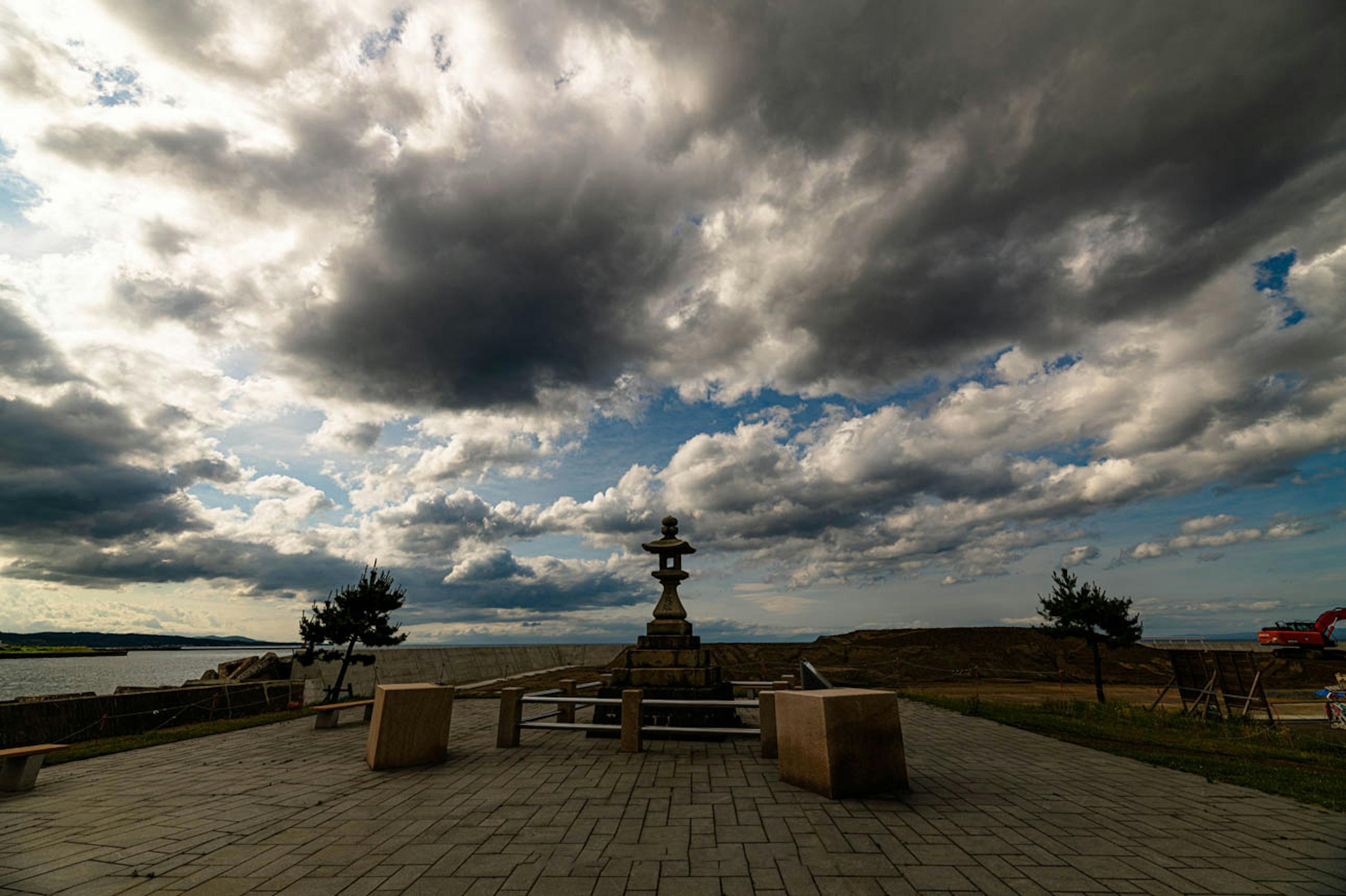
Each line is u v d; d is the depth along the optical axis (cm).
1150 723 1189
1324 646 2911
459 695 1747
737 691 2003
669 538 1130
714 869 414
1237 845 460
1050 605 1814
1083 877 399
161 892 386
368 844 470
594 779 675
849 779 597
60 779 707
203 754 865
